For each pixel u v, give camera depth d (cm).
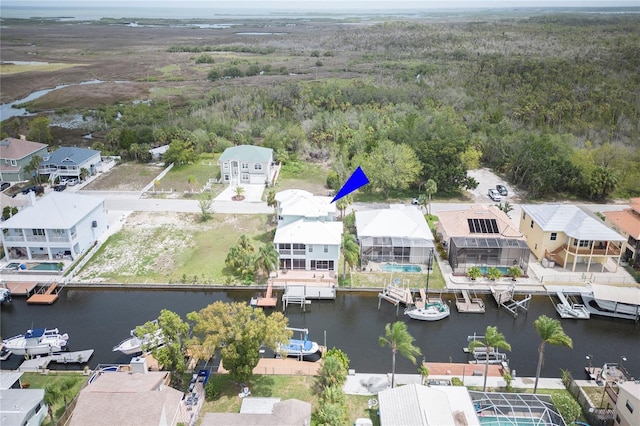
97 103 16725
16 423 3581
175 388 4316
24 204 7950
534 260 6762
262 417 3694
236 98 14900
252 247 6631
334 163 9944
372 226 6750
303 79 18925
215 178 9931
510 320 5584
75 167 9619
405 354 4138
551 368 4791
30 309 5744
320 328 5438
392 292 5894
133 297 5994
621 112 11825
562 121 11825
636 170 9175
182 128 12606
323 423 3809
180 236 7412
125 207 8450
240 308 4231
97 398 3644
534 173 8975
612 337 5312
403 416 3644
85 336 5247
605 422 3969
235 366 4134
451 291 6041
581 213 6600
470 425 3644
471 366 4738
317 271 6425
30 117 14900
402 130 10444
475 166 9269
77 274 6341
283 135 11825
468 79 16038
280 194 7650
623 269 6494
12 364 4850
